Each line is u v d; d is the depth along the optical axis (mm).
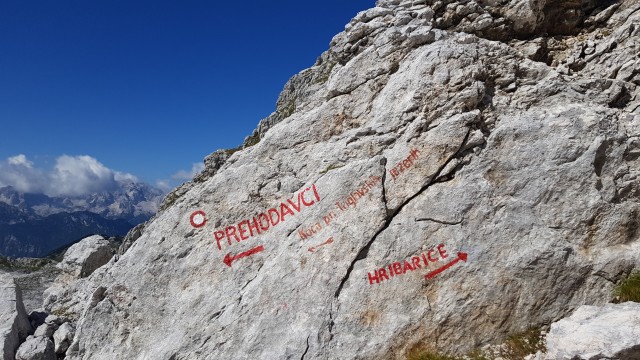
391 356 10844
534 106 12898
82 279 20281
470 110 12648
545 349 10320
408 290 11359
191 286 12734
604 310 10102
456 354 10797
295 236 12500
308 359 10867
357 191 12430
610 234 11375
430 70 13078
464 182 11984
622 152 11914
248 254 12750
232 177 13797
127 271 13328
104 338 12758
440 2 15680
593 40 15508
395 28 14445
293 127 14398
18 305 15328
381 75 14133
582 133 11984
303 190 13055
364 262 11766
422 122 12555
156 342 12203
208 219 13430
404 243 11734
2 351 13109
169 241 13391
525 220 11516
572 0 15781
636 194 11758
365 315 11250
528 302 11000
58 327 15469
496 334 10875
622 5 15891
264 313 11695
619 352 8688
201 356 11578
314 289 11680
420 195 12125
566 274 11086
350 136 13430
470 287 11188
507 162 12047
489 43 13977
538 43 15602
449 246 11539
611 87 13250
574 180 11664
